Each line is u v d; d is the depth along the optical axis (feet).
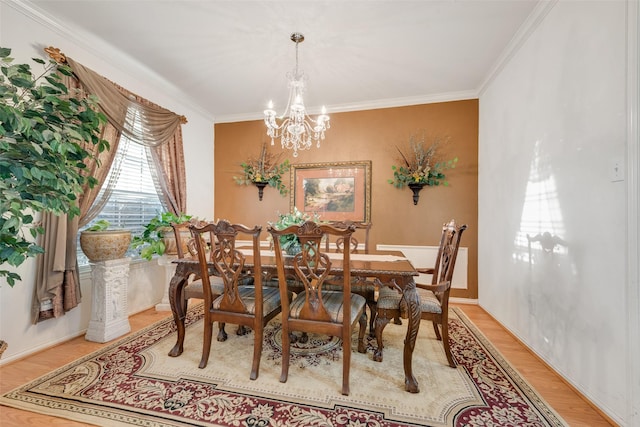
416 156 11.53
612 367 4.65
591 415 4.83
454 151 11.41
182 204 11.55
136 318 9.37
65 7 6.70
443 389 5.50
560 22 6.07
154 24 7.34
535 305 6.91
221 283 7.40
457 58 8.81
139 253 10.05
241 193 13.91
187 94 11.56
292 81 8.48
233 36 7.83
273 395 5.27
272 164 13.52
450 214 11.48
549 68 6.47
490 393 5.39
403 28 7.42
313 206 12.89
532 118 7.18
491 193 9.80
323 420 4.64
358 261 6.95
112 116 8.38
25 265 6.64
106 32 7.66
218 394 5.29
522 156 7.66
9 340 6.38
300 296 6.54
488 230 10.07
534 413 4.85
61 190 4.55
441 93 11.37
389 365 6.38
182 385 5.56
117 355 6.75
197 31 7.62
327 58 8.87
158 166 10.52
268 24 7.31
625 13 4.41
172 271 10.22
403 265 6.33
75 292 7.35
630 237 4.32
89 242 7.32
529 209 7.27
